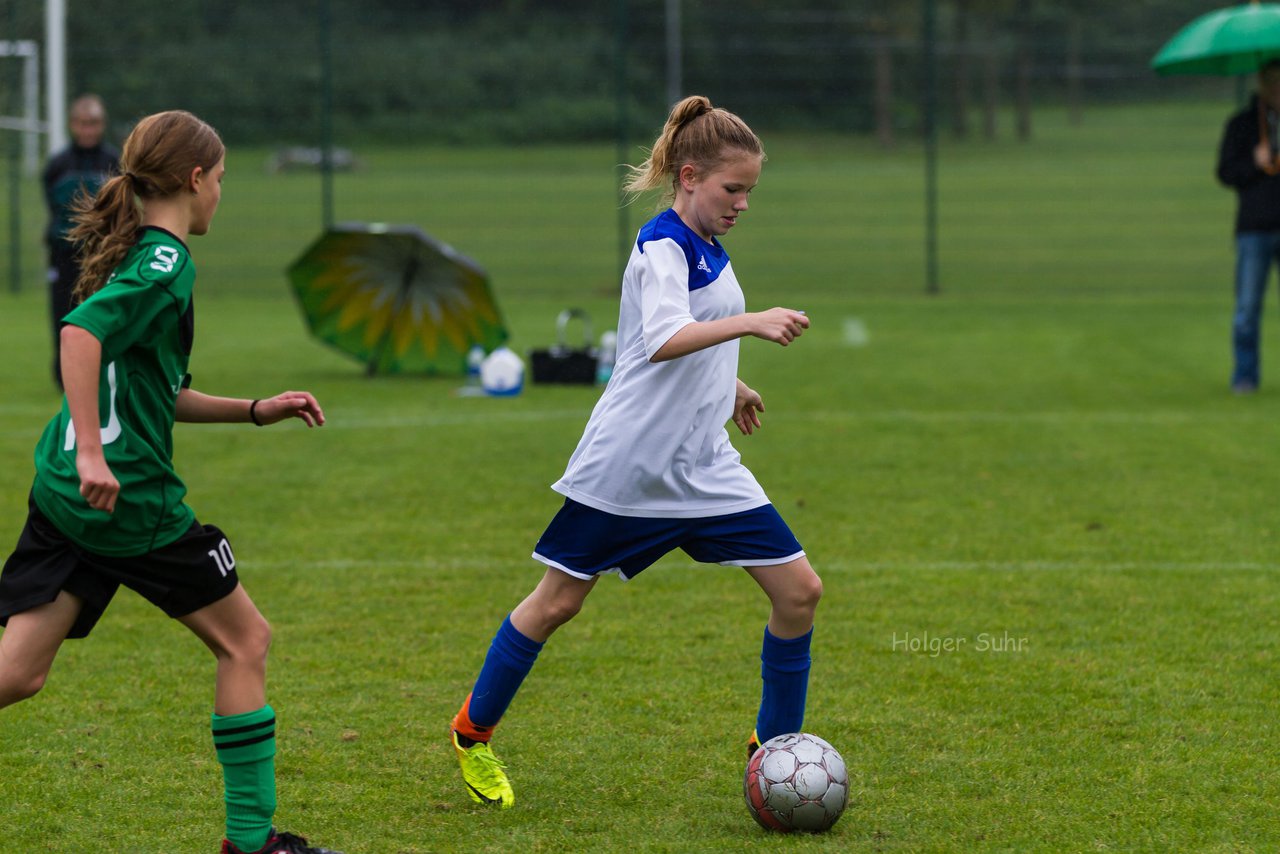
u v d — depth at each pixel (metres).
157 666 13.73
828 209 87.62
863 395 31.78
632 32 101.25
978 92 90.62
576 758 11.34
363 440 26.25
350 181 98.38
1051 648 14.12
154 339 8.66
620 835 9.86
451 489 21.97
